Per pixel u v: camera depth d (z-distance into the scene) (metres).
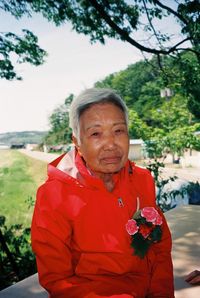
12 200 15.23
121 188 1.47
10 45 6.91
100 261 1.38
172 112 10.93
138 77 55.75
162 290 1.55
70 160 1.50
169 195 6.15
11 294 1.88
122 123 1.38
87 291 1.33
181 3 7.03
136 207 1.50
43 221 1.32
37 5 7.90
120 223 1.40
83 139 1.38
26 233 6.02
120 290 1.40
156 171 6.03
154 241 1.41
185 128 7.97
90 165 1.39
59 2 7.73
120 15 7.90
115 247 1.37
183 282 1.99
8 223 11.36
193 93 8.72
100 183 1.37
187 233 2.79
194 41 7.52
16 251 5.43
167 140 7.68
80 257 1.39
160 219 1.44
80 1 7.86
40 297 1.85
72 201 1.35
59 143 58.03
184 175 20.70
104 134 1.35
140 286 1.47
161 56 8.38
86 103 1.37
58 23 8.14
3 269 5.02
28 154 44.59
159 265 1.62
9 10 7.05
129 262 1.40
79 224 1.35
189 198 6.60
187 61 8.32
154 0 7.27
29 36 7.09
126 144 1.38
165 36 7.55
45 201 1.35
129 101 54.06
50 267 1.33
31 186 18.88
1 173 22.92
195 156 25.77
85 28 8.17
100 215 1.37
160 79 9.16
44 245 1.32
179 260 2.29
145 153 7.64
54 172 1.40
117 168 1.38
